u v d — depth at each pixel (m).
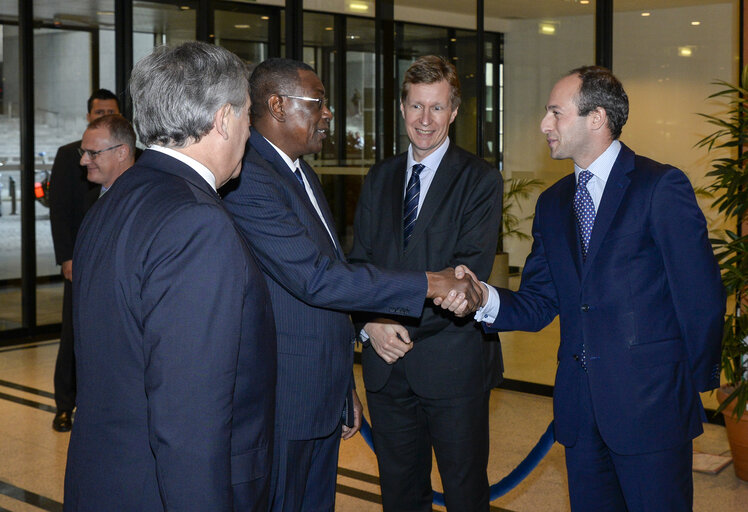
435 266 2.81
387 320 2.77
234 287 1.59
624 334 2.29
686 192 2.28
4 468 4.35
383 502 3.01
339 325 2.46
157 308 1.54
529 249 5.74
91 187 4.97
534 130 5.68
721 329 2.30
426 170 2.89
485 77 5.91
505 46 5.78
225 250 1.59
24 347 7.50
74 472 1.66
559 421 2.44
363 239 3.00
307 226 2.40
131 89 1.74
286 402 2.34
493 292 2.57
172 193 1.63
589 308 2.33
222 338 1.56
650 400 2.29
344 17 6.77
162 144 1.72
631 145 5.30
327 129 2.52
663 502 2.32
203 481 1.52
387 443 2.95
